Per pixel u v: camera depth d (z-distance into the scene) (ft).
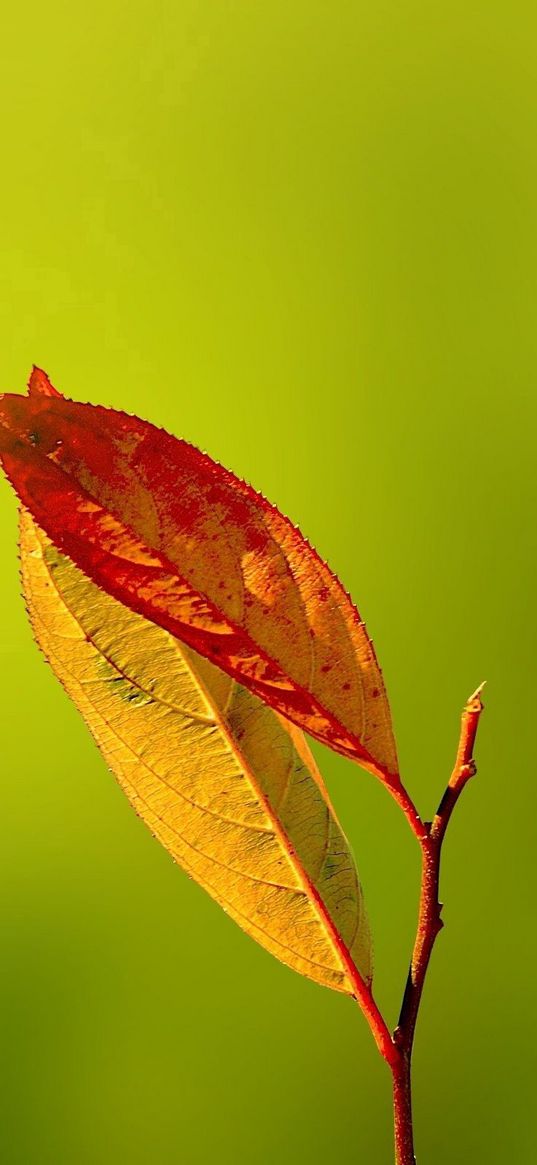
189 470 1.15
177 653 1.22
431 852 1.19
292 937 1.23
